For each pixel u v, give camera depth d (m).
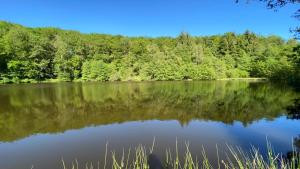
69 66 56.22
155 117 14.07
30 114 15.26
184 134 10.50
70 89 32.06
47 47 56.25
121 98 22.48
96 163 7.50
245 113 14.84
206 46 95.00
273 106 17.30
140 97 23.14
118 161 7.59
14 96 23.84
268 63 60.53
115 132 10.98
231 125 11.93
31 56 50.59
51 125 12.48
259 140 9.48
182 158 7.70
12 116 14.70
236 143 9.16
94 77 57.19
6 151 8.78
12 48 47.69
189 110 16.14
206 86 37.03
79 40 72.88
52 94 25.70
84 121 13.28
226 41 92.62
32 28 80.25
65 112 15.85
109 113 15.40
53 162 7.70
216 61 69.25
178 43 86.88
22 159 8.02
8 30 60.72
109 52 75.81
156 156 7.96
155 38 101.44
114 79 57.69
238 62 78.75
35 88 33.28
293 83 33.38
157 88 33.47
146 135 10.45
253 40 93.69
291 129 11.01
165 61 61.78
